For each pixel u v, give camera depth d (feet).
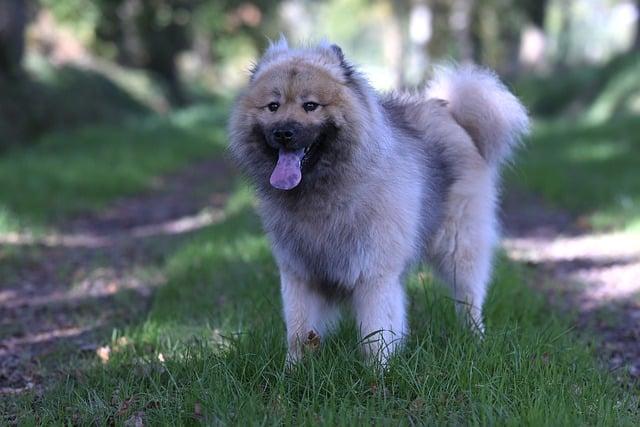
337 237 18.29
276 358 18.52
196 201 55.52
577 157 66.90
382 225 18.19
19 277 32.63
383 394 16.72
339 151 17.92
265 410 15.78
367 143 17.97
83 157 66.95
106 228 45.24
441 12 170.19
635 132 78.07
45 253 36.94
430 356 17.72
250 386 16.99
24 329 25.40
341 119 17.80
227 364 17.89
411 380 16.90
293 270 19.07
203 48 177.58
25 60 91.61
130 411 16.75
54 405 17.49
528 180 57.72
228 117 19.66
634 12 114.62
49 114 86.33
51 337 24.52
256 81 18.66
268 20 152.87
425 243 20.67
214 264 31.22
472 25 161.79
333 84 17.94
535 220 46.91
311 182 18.11
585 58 188.44
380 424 14.98
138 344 21.89
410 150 19.67
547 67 156.56
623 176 55.72
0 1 77.87
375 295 18.45
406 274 19.97
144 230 44.73
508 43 171.12
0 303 28.81
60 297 29.50
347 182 17.97
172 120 110.93
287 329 19.08
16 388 19.75
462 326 20.06
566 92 122.31
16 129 77.97
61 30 120.57
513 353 18.01
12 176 53.72
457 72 23.39
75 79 102.99
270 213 19.02
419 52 172.24
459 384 16.80
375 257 18.25
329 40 19.52
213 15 136.36
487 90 22.67
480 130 22.82
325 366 17.49
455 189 21.72
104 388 18.16
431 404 16.08
